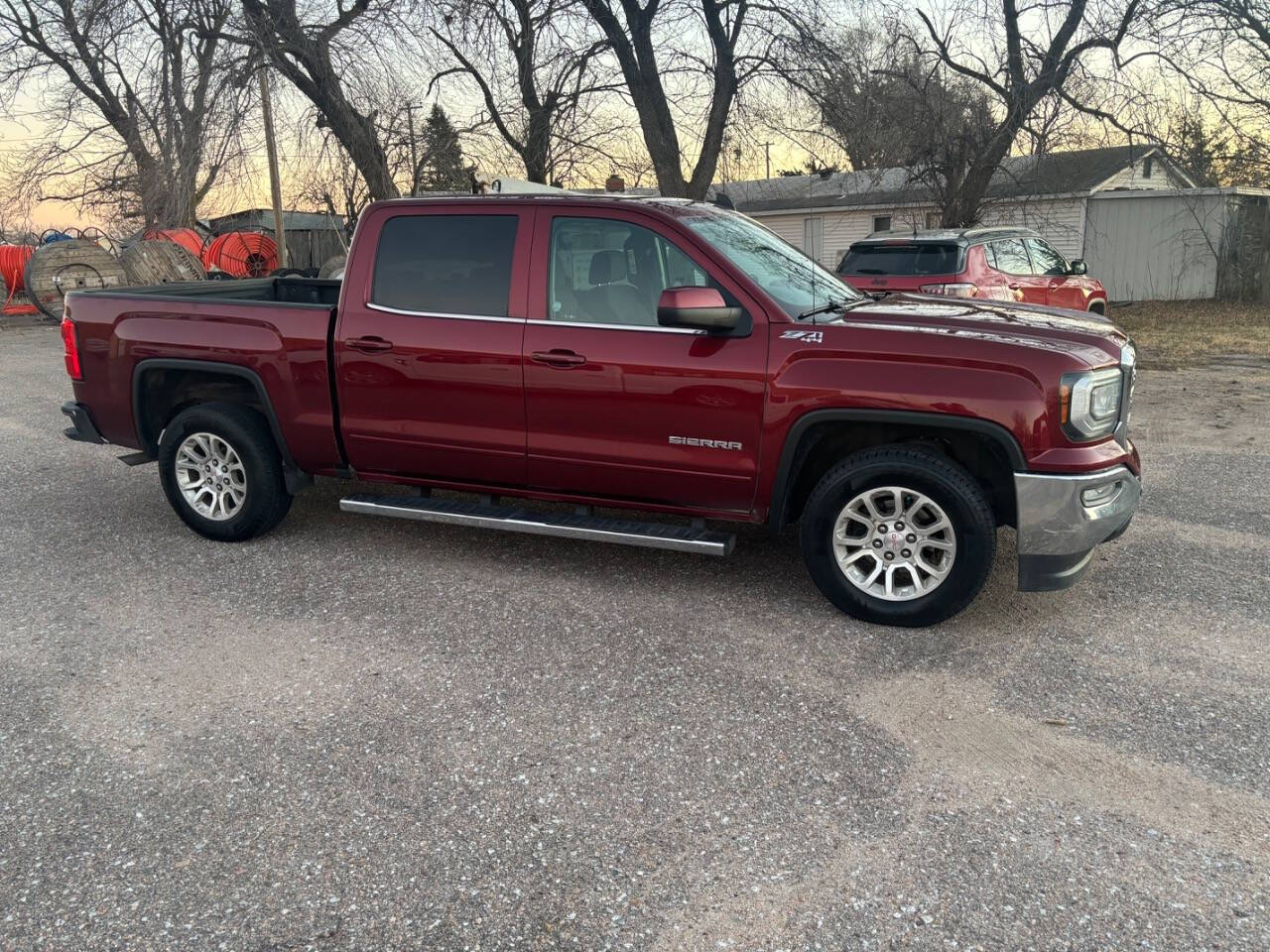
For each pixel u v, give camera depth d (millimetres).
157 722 3607
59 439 8594
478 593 4812
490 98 17344
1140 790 3111
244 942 2516
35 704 3744
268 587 4914
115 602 4746
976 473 4363
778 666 3998
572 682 3879
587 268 4617
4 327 20359
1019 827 2936
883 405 4117
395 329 4891
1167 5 15602
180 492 5523
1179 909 2582
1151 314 19672
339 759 3346
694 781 3195
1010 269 11016
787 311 4375
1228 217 22812
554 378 4609
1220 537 5559
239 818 3023
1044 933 2506
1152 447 7914
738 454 4398
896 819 2982
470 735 3492
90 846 2900
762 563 5199
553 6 15062
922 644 4199
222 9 14375
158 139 15352
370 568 5168
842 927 2539
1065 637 4254
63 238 23906
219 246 22859
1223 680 3836
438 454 4977
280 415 5199
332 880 2744
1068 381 3945
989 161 17234
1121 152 25000
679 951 2469
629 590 4832
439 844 2893
